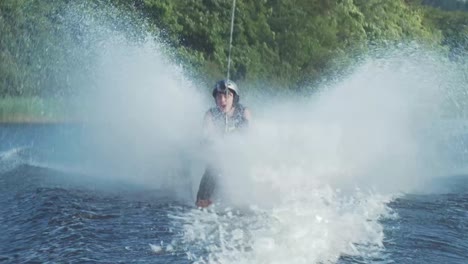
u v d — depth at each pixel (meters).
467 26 35.03
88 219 5.59
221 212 5.83
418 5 37.03
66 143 12.91
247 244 4.57
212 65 26.62
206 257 4.33
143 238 4.88
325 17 31.16
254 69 27.92
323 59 29.17
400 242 5.01
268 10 29.89
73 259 4.39
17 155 10.99
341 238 4.84
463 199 6.97
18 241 5.02
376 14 32.66
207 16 27.50
